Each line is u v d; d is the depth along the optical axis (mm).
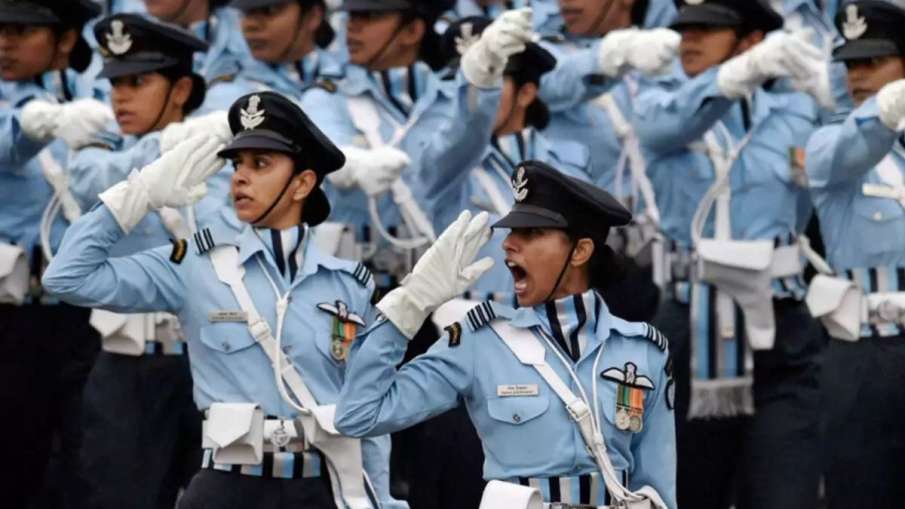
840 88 37188
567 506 27734
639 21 43938
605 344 28234
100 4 46062
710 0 38344
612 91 43125
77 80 41812
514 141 38469
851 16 37062
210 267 30594
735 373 37344
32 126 37281
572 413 27703
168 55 37250
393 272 39719
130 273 30375
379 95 40531
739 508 37688
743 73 36500
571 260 28031
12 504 40562
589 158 39312
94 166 36188
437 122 40281
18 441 40250
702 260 37312
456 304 36719
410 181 39688
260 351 30484
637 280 42500
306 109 40375
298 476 30406
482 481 37375
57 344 40156
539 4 47594
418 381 27859
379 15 40438
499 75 35594
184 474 38188
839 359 36844
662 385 28422
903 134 37031
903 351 36594
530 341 28000
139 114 37188
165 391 37562
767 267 37312
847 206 36719
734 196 37688
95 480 37594
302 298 30703
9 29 40562
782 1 50656
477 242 27609
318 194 31125
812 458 37250
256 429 30078
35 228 39906
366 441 31000
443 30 45469
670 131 37250
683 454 37562
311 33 41844
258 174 30625
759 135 37812
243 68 42062
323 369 30547
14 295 39562
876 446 36719
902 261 36781
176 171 30203
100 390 37625
